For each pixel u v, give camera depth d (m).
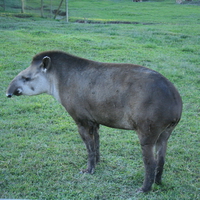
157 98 4.15
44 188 4.63
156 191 4.54
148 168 4.41
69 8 29.16
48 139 6.12
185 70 10.09
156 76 4.32
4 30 14.74
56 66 5.05
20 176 4.91
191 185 4.70
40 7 21.12
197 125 6.72
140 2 35.34
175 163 5.32
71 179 4.88
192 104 7.71
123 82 4.38
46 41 12.63
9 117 7.01
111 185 4.73
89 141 5.01
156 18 23.73
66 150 5.73
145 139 4.29
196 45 13.38
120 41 13.39
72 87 4.84
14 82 5.09
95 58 10.80
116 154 5.64
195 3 34.84
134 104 4.23
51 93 5.20
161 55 11.60
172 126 4.40
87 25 17.75
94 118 4.80
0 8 21.97
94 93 4.60
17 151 5.65
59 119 7.04
